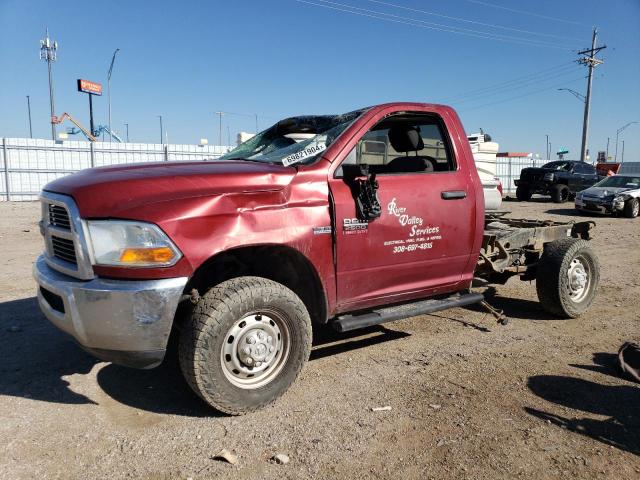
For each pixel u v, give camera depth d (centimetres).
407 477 272
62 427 317
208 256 311
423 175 422
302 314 346
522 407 350
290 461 284
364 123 396
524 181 2444
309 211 353
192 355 312
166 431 315
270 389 340
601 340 491
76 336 308
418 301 444
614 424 329
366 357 441
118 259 296
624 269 859
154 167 356
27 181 2303
